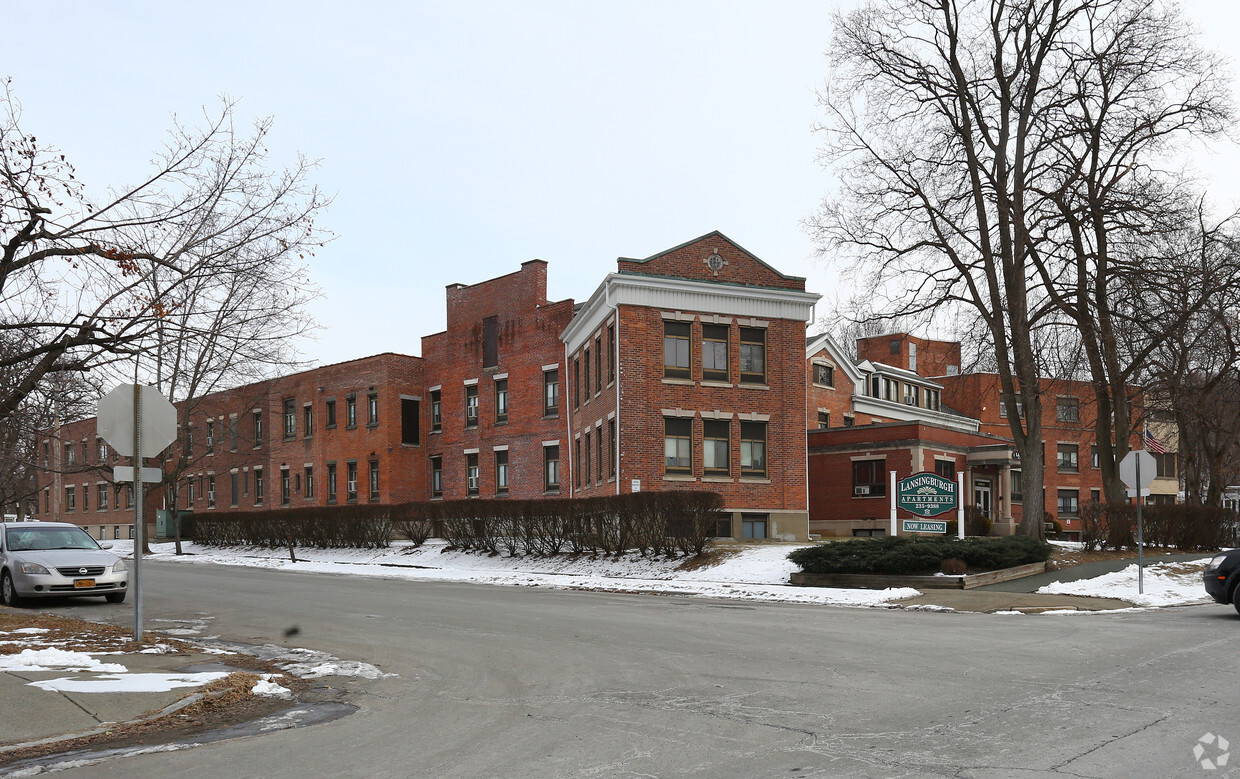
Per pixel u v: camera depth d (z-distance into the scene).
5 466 39.12
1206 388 36.69
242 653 13.43
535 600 21.08
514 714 8.98
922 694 9.52
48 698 9.50
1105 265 31.05
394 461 52.50
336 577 30.45
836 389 52.19
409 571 32.66
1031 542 25.25
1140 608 18.92
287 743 7.98
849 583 23.48
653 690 10.03
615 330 35.09
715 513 28.42
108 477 57.81
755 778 6.59
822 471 45.41
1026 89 30.44
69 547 21.64
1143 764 6.75
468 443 50.53
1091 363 31.83
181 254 16.53
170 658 12.36
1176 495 69.31
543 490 45.72
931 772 6.64
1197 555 29.50
